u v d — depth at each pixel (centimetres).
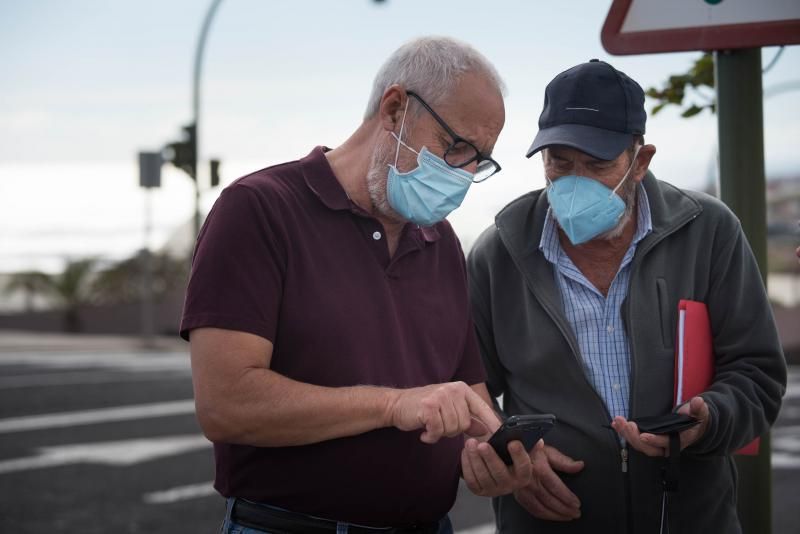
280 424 186
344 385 196
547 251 241
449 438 218
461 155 203
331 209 203
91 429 806
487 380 255
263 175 203
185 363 1350
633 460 231
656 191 239
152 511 567
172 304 2067
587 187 225
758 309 232
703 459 230
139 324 2056
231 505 205
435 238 224
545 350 238
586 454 233
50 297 2091
